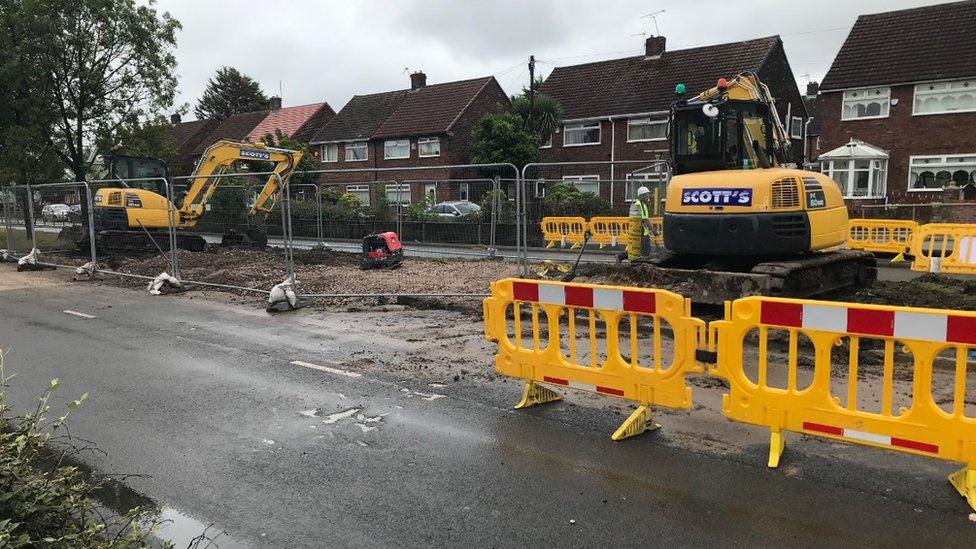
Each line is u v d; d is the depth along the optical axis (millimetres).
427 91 38031
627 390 5039
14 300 11773
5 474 2537
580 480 4207
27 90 20875
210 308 10742
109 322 9688
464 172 31328
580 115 31453
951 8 26000
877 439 4020
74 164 22953
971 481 3783
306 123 43812
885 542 3410
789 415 4320
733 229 8070
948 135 24062
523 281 5539
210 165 17328
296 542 3555
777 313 4289
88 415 5602
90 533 2637
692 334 4676
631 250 11781
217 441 4988
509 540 3525
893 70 25016
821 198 8352
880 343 7168
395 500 4004
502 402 5754
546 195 14742
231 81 77438
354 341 8180
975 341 3637
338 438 5004
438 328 8828
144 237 17062
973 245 13172
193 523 3770
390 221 16766
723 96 9055
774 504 3828
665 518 3705
